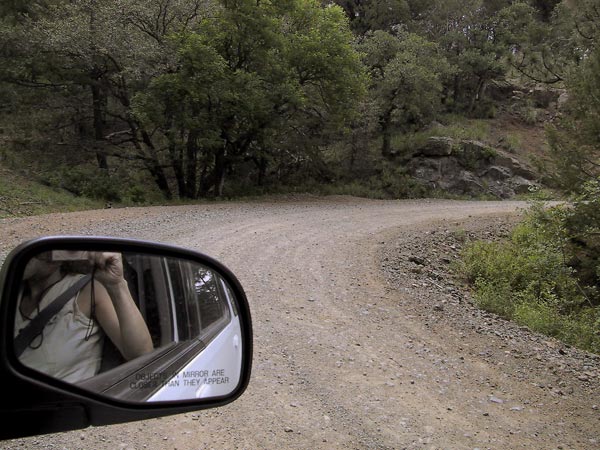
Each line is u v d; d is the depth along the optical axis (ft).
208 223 47.91
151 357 7.18
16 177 67.41
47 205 58.18
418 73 92.38
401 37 102.17
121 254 7.03
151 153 76.74
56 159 76.84
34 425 5.78
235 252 37.24
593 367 22.56
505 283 40.88
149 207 58.54
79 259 6.50
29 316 5.90
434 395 17.94
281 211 61.36
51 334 6.07
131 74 66.85
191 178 78.23
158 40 70.44
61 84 76.59
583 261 44.57
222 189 80.79
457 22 127.85
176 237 40.60
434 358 21.39
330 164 98.48
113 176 73.41
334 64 74.23
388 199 91.91
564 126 44.60
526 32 69.92
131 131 78.74
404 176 99.14
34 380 5.74
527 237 51.57
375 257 39.88
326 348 21.27
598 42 44.91
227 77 68.18
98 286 6.61
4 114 82.99
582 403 18.45
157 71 68.28
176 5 68.64
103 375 6.41
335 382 18.21
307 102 76.89
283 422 15.28
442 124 117.91
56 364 6.05
